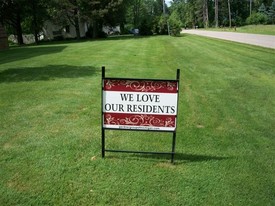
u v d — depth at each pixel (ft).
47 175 12.07
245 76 32.37
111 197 10.83
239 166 13.07
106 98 12.45
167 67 37.52
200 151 14.44
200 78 31.01
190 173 12.43
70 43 93.30
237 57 47.85
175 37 110.32
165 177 12.11
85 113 19.19
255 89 26.58
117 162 13.17
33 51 63.87
